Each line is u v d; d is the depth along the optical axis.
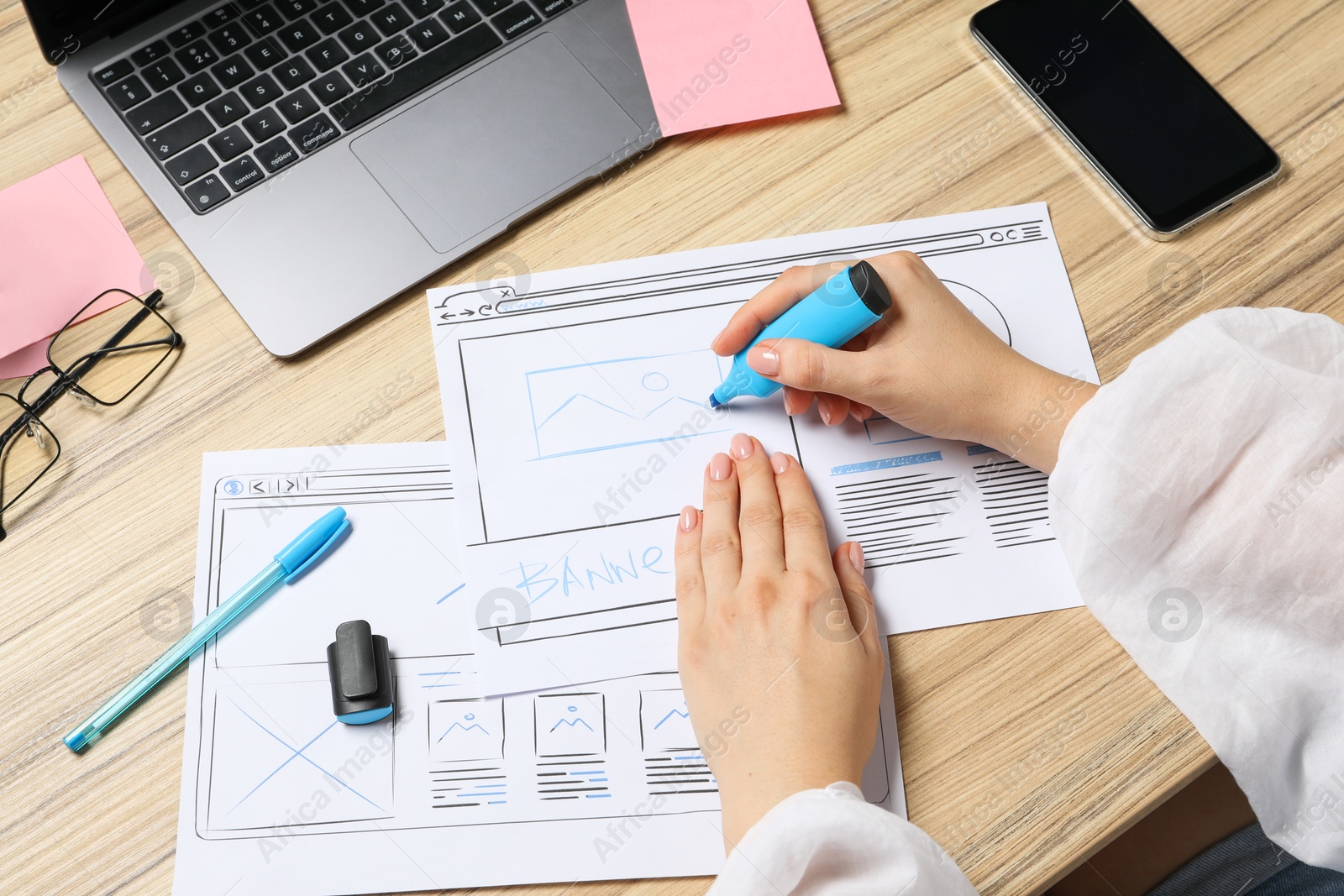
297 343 0.61
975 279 0.66
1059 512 0.58
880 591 0.59
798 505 0.60
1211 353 0.55
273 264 0.62
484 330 0.63
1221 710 0.55
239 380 0.62
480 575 0.59
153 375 0.61
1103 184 0.68
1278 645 0.55
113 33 0.63
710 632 0.56
